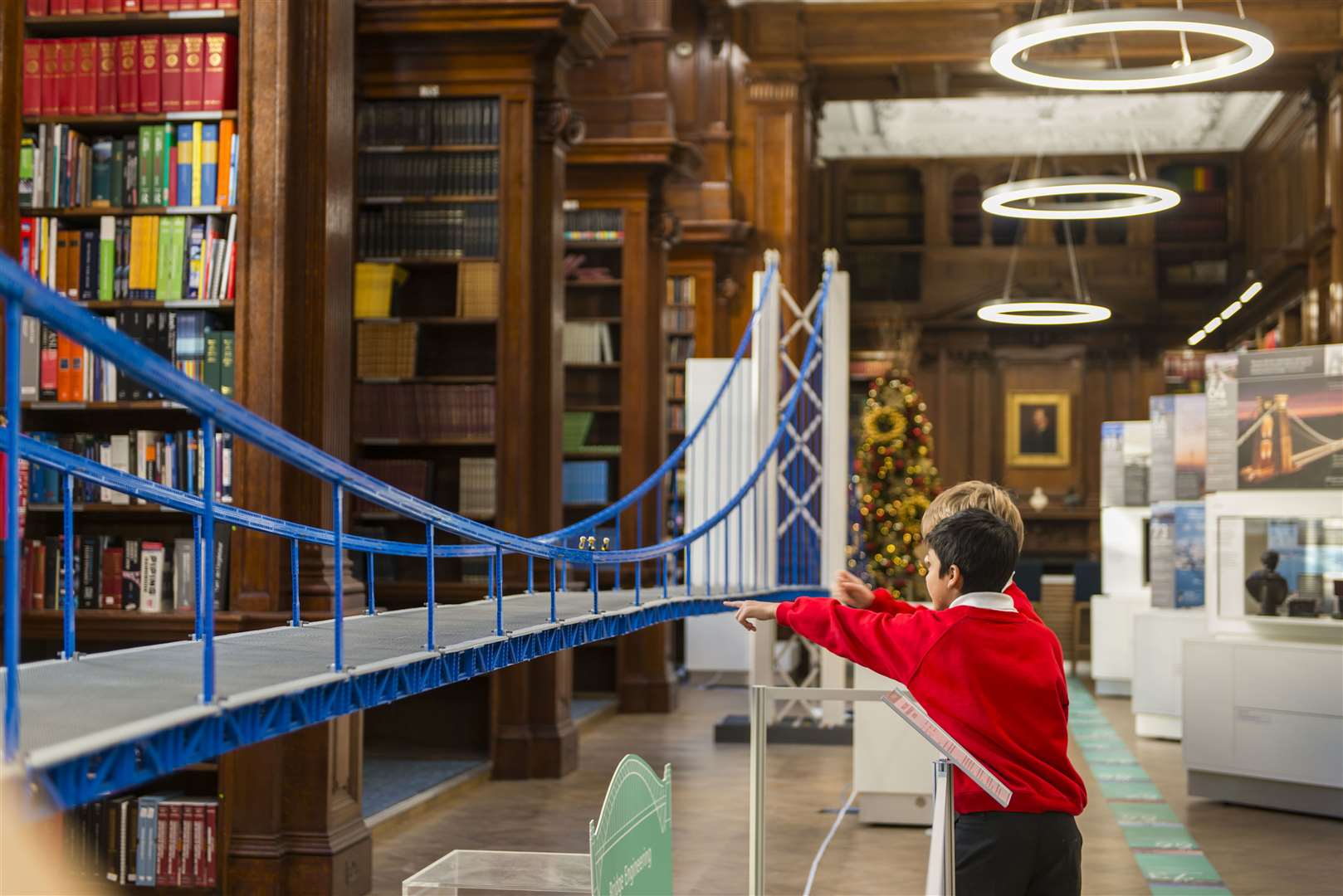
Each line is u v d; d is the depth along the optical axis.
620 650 11.27
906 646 2.68
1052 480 22.83
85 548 5.58
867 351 22.80
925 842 6.58
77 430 5.82
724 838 6.57
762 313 9.51
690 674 13.59
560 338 8.63
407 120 8.37
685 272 15.23
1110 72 9.25
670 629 11.69
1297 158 19.42
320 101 5.47
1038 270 23.02
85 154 5.66
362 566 8.26
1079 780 2.67
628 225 11.36
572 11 8.09
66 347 5.61
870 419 9.48
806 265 15.93
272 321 5.39
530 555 3.94
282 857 5.20
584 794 7.59
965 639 2.66
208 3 5.62
